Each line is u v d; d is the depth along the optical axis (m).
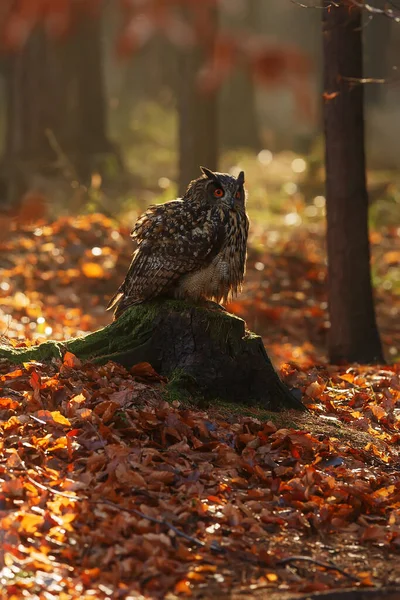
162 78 68.38
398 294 25.78
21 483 9.02
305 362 17.36
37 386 10.86
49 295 21.94
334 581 8.42
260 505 9.57
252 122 59.75
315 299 23.95
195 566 8.36
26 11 8.05
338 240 17.55
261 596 7.97
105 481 9.48
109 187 39.88
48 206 28.92
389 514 9.97
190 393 11.63
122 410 10.66
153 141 58.69
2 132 57.28
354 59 17.00
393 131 64.19
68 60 42.38
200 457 10.26
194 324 11.87
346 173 17.34
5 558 7.97
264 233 29.95
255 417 11.67
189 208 11.90
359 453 11.38
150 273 11.97
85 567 8.09
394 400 13.84
